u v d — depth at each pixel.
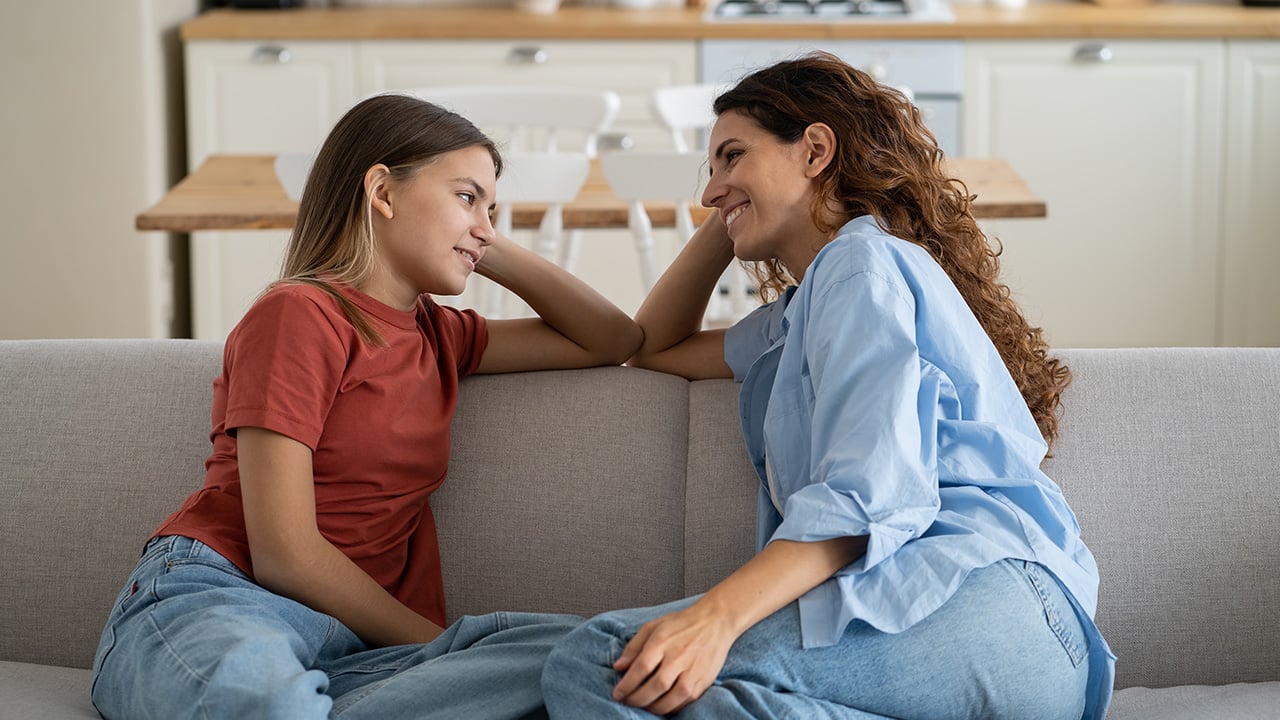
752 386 1.70
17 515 1.78
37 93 4.28
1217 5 4.98
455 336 1.80
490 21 4.55
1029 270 4.65
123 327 4.39
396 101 1.71
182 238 4.66
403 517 1.69
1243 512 1.71
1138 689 1.65
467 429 1.82
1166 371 1.79
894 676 1.34
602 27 4.52
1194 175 4.56
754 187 1.67
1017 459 1.50
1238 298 4.62
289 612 1.49
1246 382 1.77
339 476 1.61
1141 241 4.61
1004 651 1.36
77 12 4.24
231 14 4.81
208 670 1.33
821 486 1.36
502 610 1.77
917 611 1.34
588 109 3.35
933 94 4.55
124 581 1.76
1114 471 1.73
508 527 1.79
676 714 1.31
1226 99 4.52
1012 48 4.53
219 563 1.53
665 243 4.61
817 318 1.49
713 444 1.81
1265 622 1.70
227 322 4.58
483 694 1.38
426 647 1.50
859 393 1.42
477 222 1.71
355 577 1.55
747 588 1.33
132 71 4.28
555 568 1.78
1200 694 1.61
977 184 3.01
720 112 1.74
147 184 4.33
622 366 1.92
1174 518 1.71
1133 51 4.50
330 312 1.59
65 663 1.76
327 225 1.69
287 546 1.50
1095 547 1.71
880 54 4.54
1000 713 1.36
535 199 2.76
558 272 1.87
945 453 1.50
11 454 1.80
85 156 4.31
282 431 1.51
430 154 1.67
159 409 1.82
